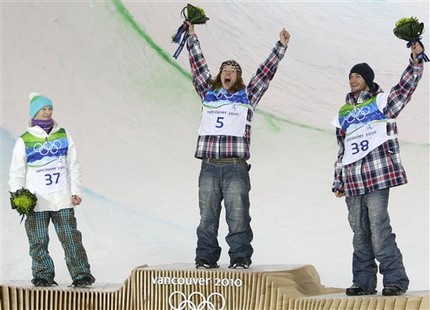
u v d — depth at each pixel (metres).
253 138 30.34
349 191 18.45
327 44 31.12
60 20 32.44
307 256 27.02
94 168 30.47
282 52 20.42
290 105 30.73
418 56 17.88
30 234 20.58
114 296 19.42
